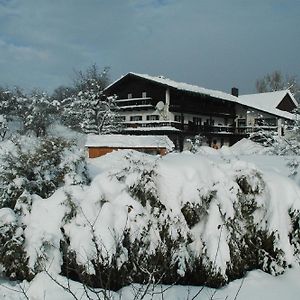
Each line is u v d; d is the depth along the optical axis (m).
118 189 5.40
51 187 6.85
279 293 4.72
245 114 40.41
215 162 6.12
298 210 5.71
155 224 5.19
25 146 7.16
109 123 34.41
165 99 35.03
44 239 5.00
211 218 5.30
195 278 5.11
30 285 4.65
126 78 36.56
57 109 31.27
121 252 4.75
